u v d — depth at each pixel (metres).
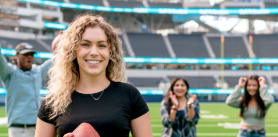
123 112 1.65
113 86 1.71
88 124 1.54
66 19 42.47
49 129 1.73
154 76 36.06
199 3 42.16
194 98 4.06
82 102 1.65
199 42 39.53
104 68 1.73
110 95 1.67
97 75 1.70
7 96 3.75
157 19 43.44
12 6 35.03
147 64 38.09
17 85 3.70
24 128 3.71
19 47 3.77
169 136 4.02
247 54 37.69
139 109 1.72
